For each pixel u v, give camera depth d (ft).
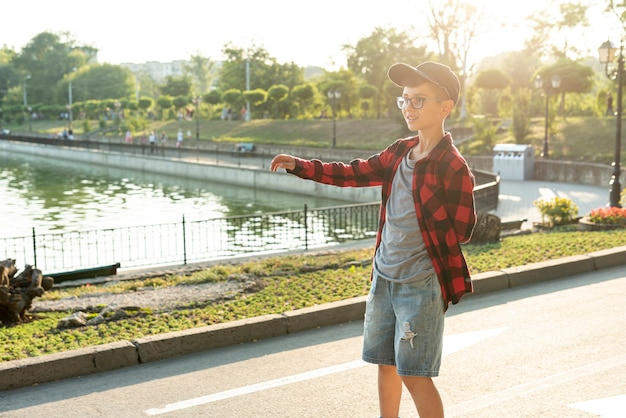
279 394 16.26
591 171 101.71
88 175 161.68
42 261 63.82
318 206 103.81
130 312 24.36
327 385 16.78
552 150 123.95
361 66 230.89
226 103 266.16
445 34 189.67
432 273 10.07
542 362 18.04
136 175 160.45
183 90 355.36
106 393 16.72
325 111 238.27
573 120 142.92
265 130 217.77
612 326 21.27
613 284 27.68
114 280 37.96
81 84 437.58
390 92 188.03
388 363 10.66
